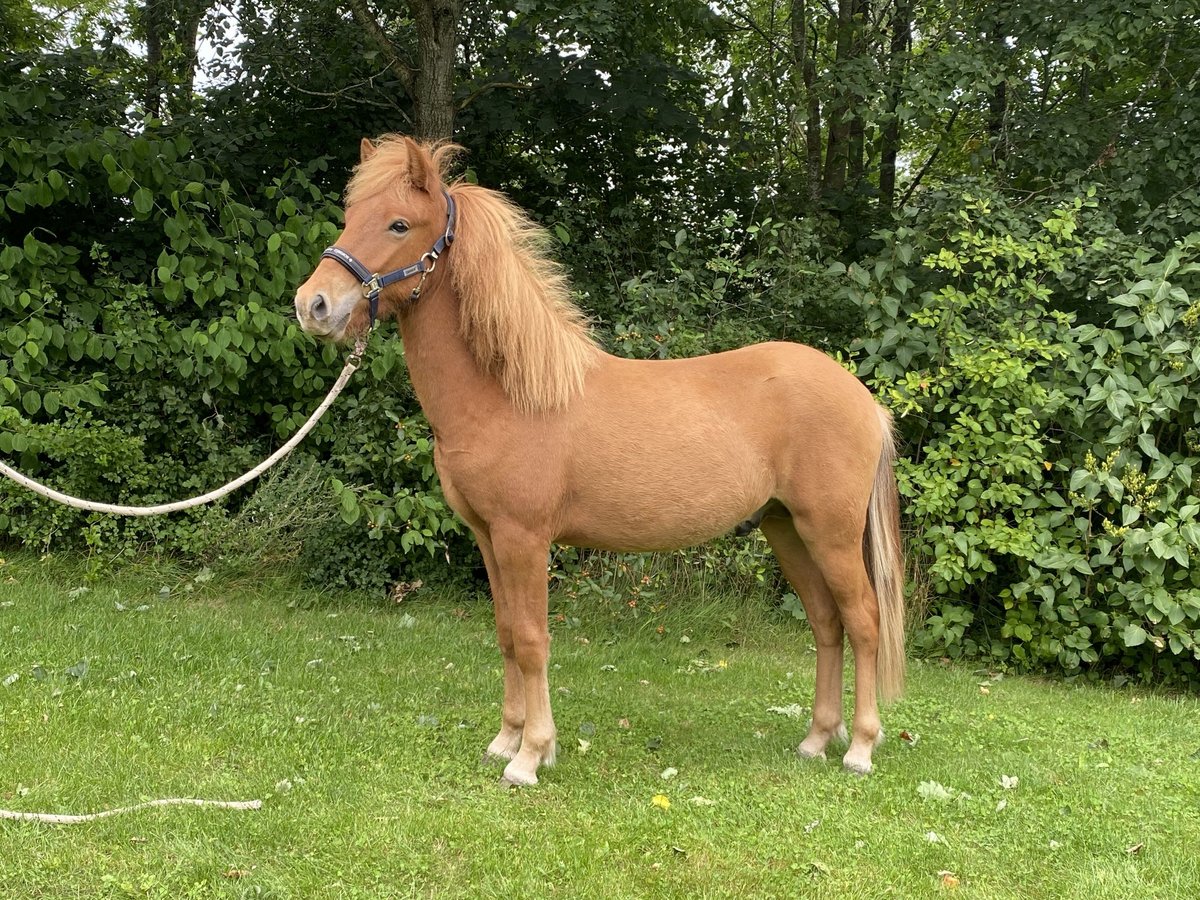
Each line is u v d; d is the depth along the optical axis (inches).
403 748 126.6
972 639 209.2
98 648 160.2
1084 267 209.9
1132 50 269.7
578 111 304.3
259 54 281.3
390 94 298.0
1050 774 129.1
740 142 320.5
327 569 225.1
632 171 316.8
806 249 246.4
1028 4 252.8
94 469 217.3
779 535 133.3
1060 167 254.8
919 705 164.7
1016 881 97.4
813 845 102.5
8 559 216.7
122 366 218.2
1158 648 181.3
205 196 245.1
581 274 264.7
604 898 89.2
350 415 222.2
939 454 199.0
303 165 282.7
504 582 117.1
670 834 103.5
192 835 96.4
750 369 123.1
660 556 221.9
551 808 109.3
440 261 112.2
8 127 219.1
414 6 255.4
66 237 250.4
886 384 205.3
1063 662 195.9
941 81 254.1
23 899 84.0
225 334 212.2
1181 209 225.9
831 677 134.2
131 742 120.1
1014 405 199.5
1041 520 194.9
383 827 100.4
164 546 222.5
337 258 105.0
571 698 158.9
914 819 111.7
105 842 94.3
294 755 120.5
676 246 234.7
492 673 169.5
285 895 86.2
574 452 114.5
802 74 315.3
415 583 225.1
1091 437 200.5
